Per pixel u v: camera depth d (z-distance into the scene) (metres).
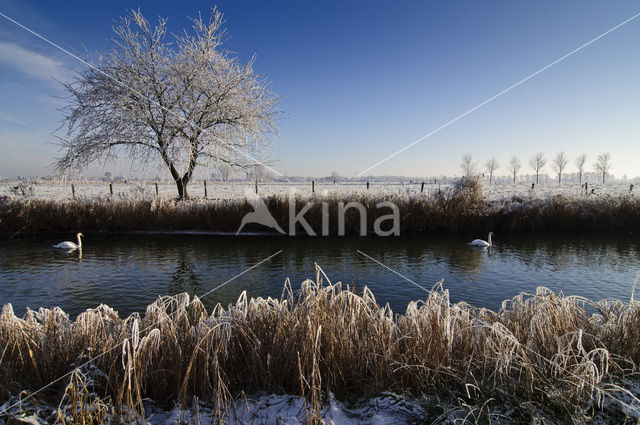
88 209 13.20
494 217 13.66
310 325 2.78
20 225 12.93
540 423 2.21
